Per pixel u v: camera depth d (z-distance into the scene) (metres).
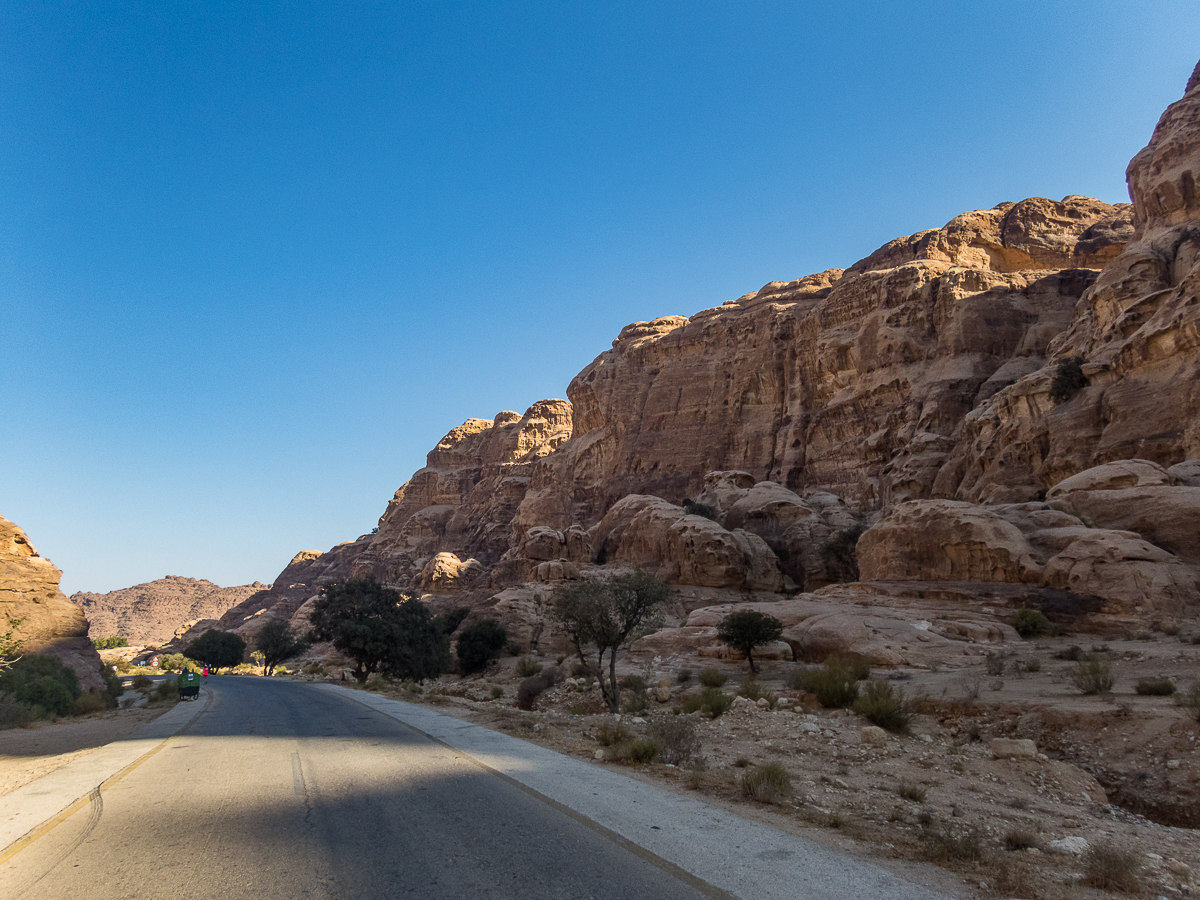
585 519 113.81
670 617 60.44
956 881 5.66
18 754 13.09
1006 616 30.25
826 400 92.38
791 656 30.86
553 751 11.52
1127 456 44.47
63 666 29.67
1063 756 12.70
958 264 87.19
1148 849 7.80
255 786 8.85
